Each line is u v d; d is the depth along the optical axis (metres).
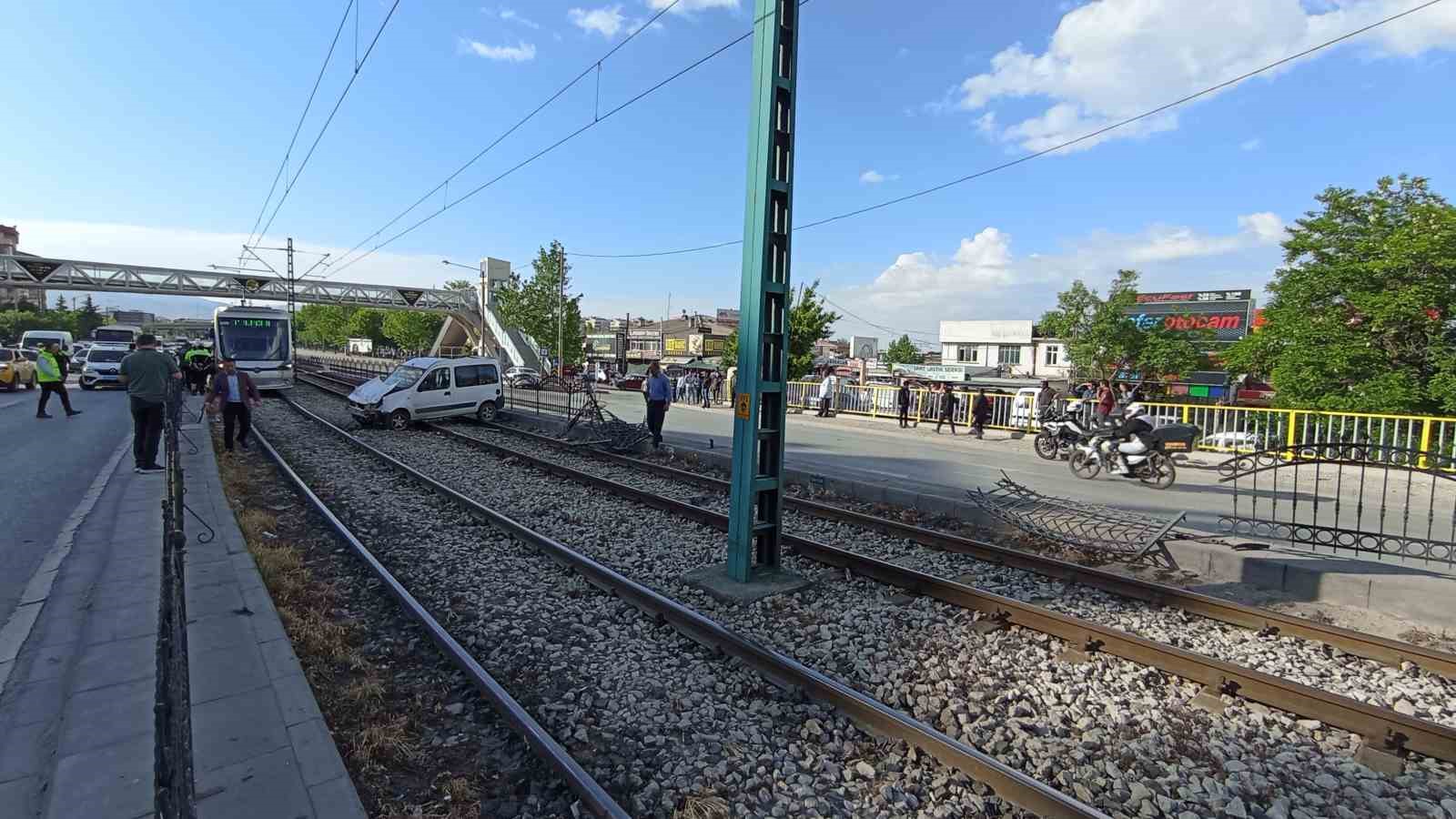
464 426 19.61
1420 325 19.95
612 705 4.07
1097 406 15.42
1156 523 7.49
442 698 4.15
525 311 50.59
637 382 43.59
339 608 5.57
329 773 3.11
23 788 3.03
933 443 16.80
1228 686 4.26
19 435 14.43
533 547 7.34
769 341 6.25
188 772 2.08
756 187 5.86
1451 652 4.90
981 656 4.79
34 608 5.04
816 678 4.14
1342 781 3.42
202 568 5.84
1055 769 3.49
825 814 3.15
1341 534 7.21
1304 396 21.11
